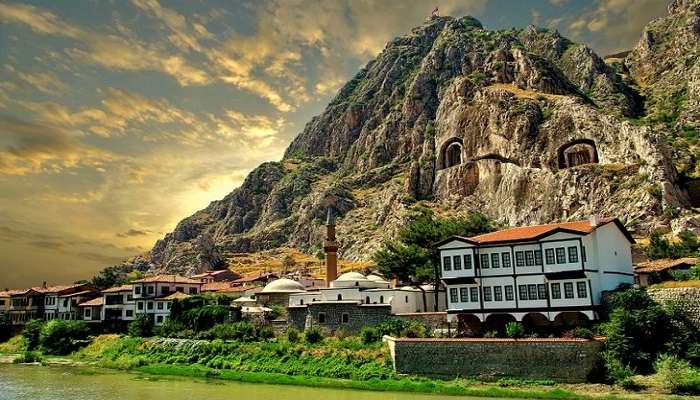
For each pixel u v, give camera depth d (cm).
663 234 13275
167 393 6856
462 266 7394
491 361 6294
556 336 6256
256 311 10031
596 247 6838
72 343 11631
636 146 16575
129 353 10238
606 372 5725
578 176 17150
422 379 6550
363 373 7038
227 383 7519
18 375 8700
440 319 7688
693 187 15150
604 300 6606
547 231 6881
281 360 8119
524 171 19188
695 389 5209
